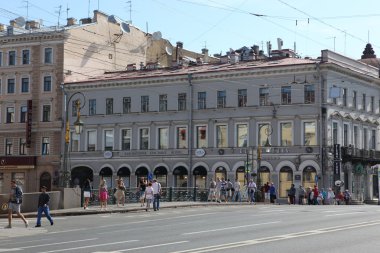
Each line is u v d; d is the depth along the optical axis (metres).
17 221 30.02
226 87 60.47
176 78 62.47
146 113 64.19
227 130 60.38
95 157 66.56
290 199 50.34
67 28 69.38
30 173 68.88
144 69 69.31
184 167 61.78
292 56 63.66
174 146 62.56
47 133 68.56
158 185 37.16
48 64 68.81
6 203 33.03
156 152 63.41
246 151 57.69
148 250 15.55
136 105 64.94
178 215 31.50
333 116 57.56
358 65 64.69
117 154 65.44
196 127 61.84
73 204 37.66
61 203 36.66
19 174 69.44
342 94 58.47
